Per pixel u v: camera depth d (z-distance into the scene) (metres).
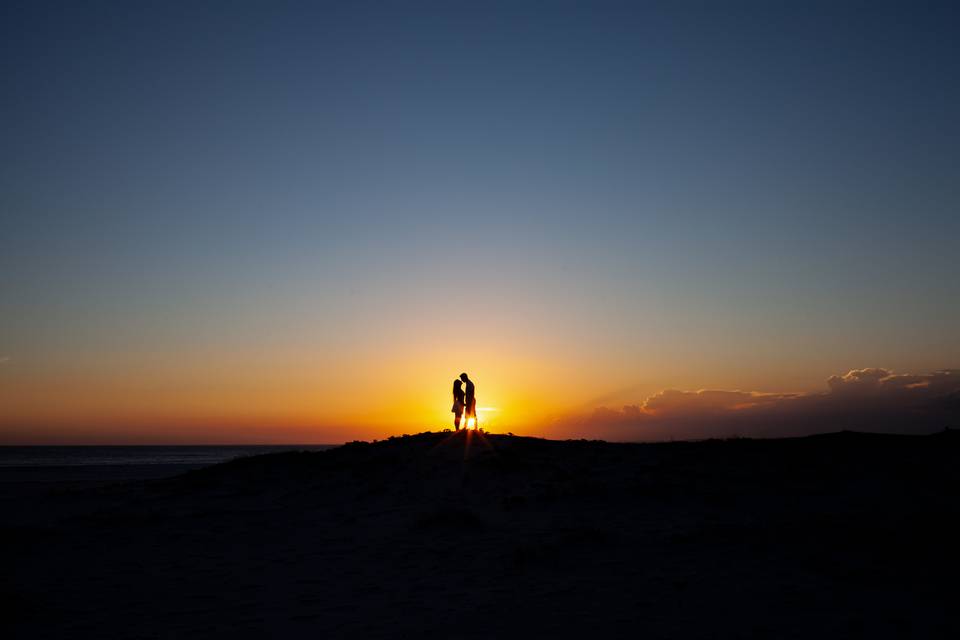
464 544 15.09
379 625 9.34
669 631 8.73
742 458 24.59
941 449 23.95
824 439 27.17
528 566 12.50
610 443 29.64
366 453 29.73
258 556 14.56
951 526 13.94
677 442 29.12
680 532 15.45
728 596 10.18
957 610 9.31
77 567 13.47
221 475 28.39
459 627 9.16
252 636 8.98
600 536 14.42
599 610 9.71
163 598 11.04
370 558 14.10
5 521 20.61
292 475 27.16
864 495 18.98
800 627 8.76
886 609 9.41
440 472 24.94
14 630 9.29
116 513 20.83
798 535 13.87
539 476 23.38
